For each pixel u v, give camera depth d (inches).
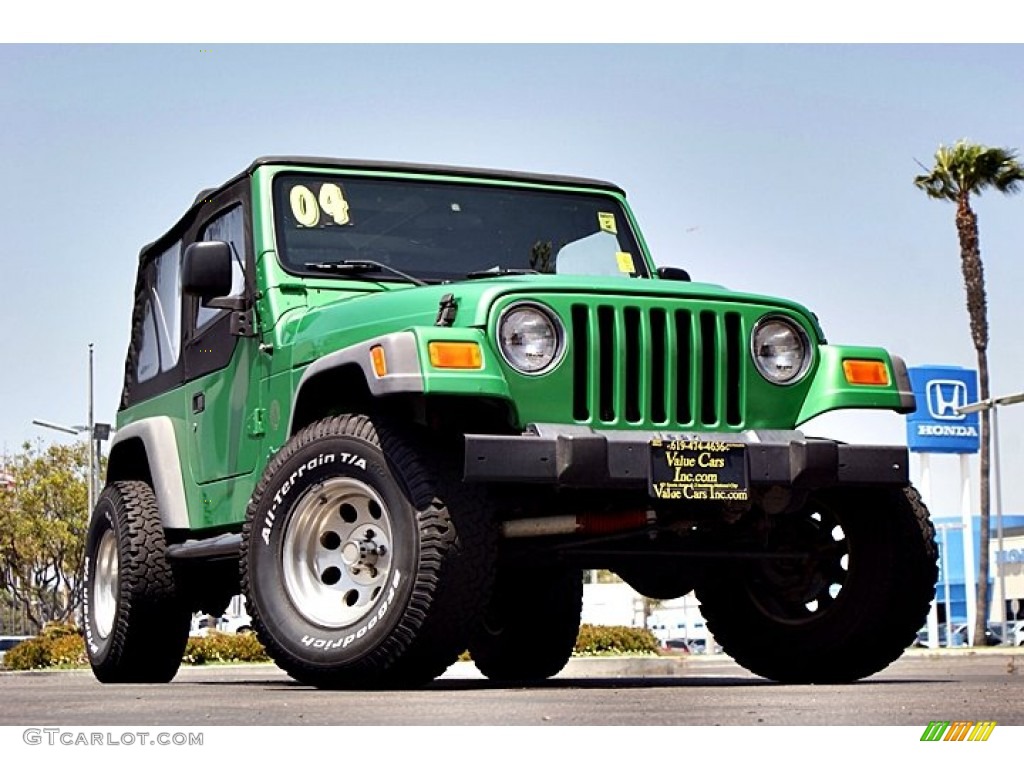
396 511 201.2
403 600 198.5
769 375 219.9
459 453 206.2
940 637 1568.7
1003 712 155.6
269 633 212.8
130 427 293.4
